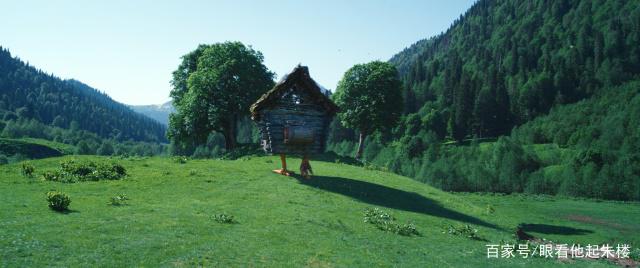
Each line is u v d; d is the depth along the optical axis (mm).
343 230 17344
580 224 48781
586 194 101250
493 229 22109
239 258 12398
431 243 17406
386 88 67125
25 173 23016
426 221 21266
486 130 187500
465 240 18844
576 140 157625
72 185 21375
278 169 31859
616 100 184500
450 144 179875
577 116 178375
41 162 27641
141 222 15031
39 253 11070
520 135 177250
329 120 28344
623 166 109750
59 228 13383
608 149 127188
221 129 60594
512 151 126625
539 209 70750
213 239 13891
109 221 14781
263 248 13602
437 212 24047
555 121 182000
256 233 15242
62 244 11922
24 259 10570
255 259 12461
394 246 16078
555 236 30234
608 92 198875
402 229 18375
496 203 81812
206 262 11703
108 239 12750
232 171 29625
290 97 27234
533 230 31047
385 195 26578
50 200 15758
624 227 49031
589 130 156625
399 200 25750
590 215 62188
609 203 85188
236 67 55625
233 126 58375
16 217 14195
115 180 23484
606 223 52844
